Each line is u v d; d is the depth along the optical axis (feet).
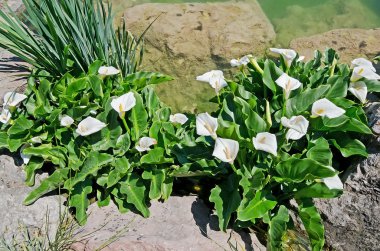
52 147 11.24
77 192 10.94
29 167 11.10
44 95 11.58
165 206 10.96
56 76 12.17
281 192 10.85
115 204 11.05
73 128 11.27
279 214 10.48
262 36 14.32
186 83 13.46
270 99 11.39
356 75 10.94
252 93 11.53
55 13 11.71
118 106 10.81
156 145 11.16
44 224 10.68
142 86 11.97
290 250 10.69
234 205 10.47
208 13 14.85
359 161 10.64
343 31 14.33
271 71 11.11
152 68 13.76
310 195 10.36
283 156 10.57
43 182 10.84
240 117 10.81
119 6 15.48
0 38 12.30
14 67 12.75
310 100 10.82
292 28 14.71
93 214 10.89
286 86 10.48
